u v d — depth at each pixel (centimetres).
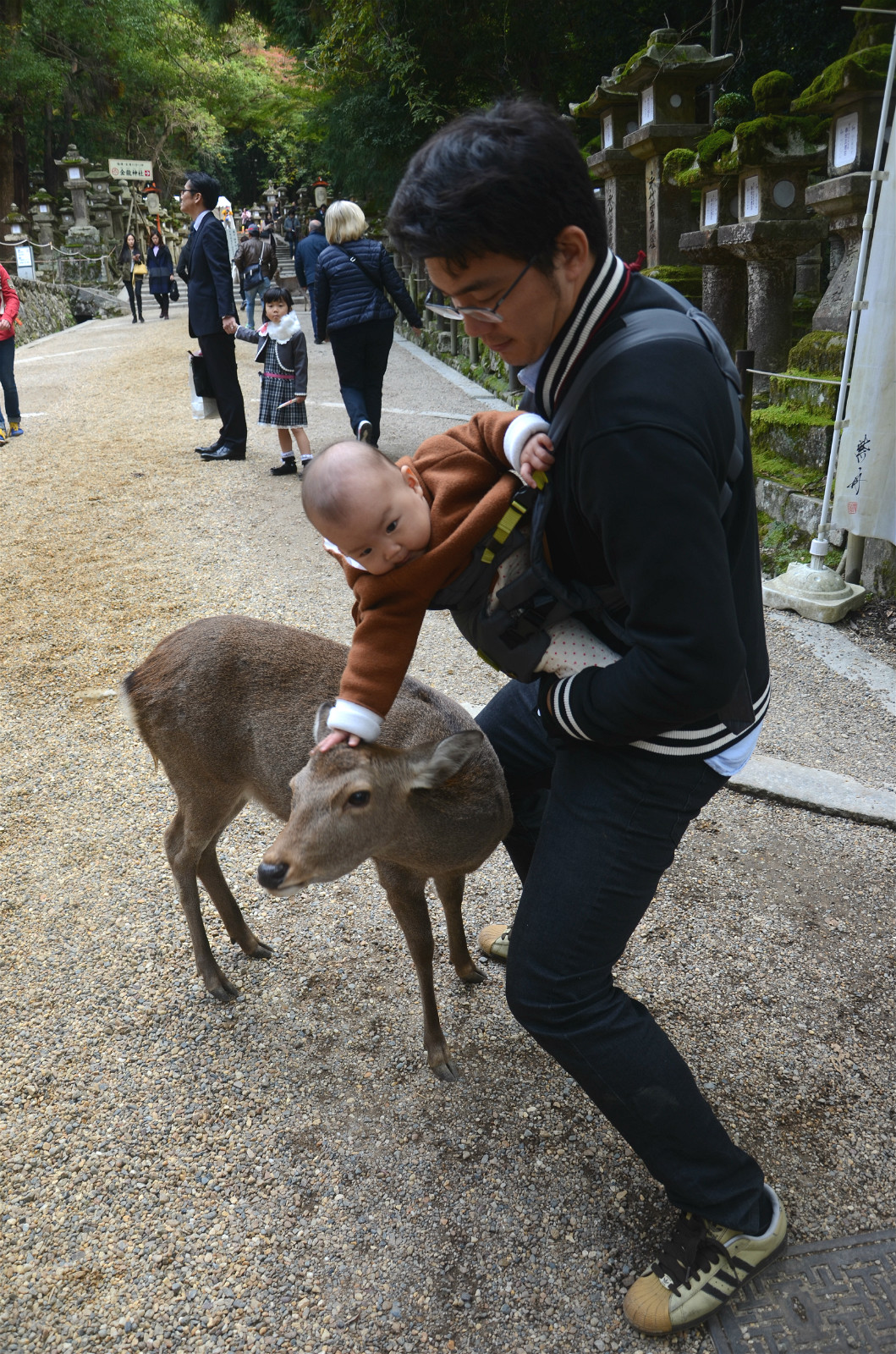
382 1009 270
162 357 1400
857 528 477
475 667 455
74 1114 239
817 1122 230
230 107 3525
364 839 194
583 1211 212
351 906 311
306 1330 190
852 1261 198
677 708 148
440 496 165
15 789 377
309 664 244
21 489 754
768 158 610
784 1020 260
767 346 661
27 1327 192
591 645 169
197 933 271
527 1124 233
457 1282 198
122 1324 192
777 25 995
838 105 543
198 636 255
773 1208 194
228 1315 193
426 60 1277
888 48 514
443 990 277
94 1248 207
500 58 1248
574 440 146
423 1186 219
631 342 143
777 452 591
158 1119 237
